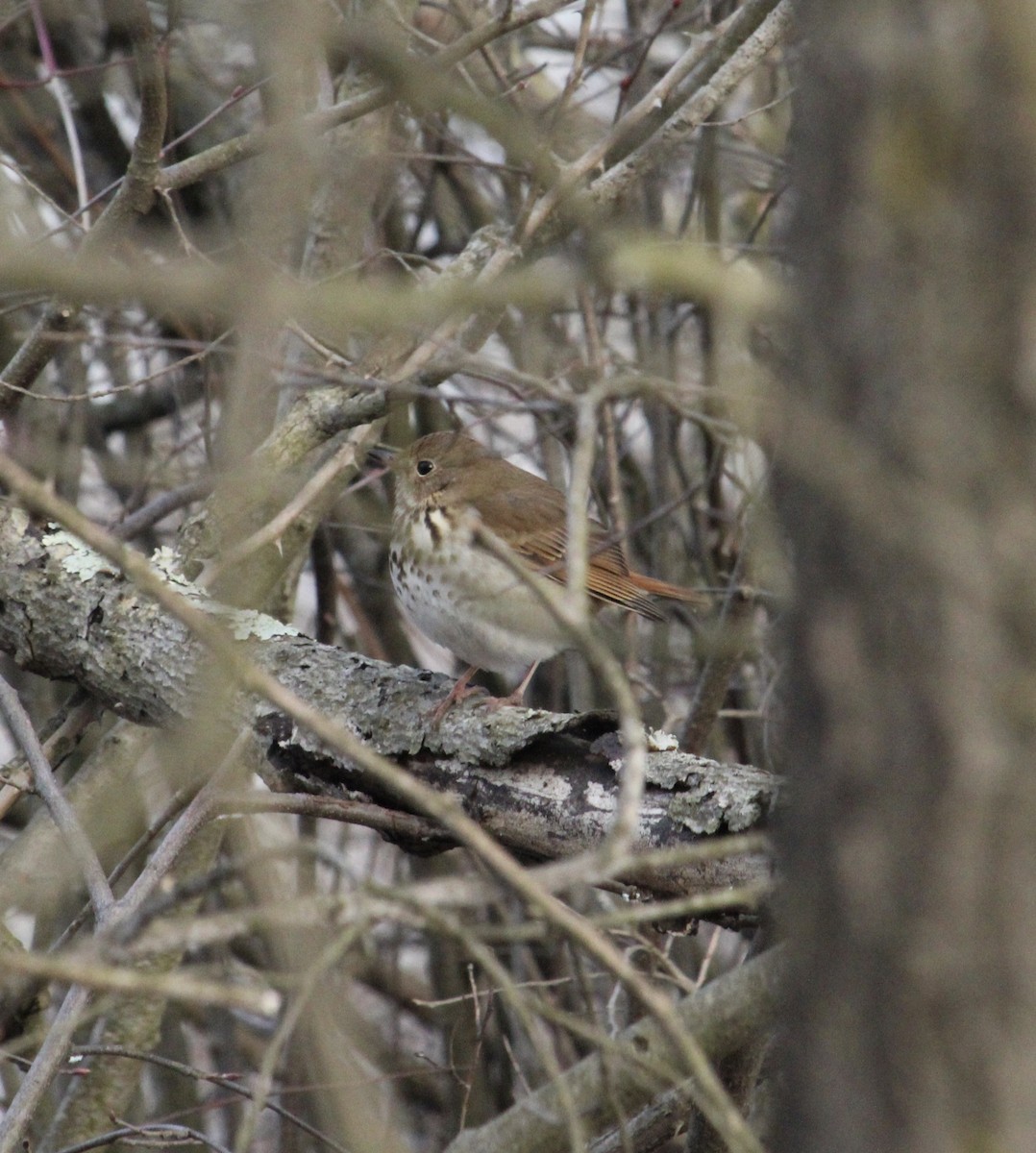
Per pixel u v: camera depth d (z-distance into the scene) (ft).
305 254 35.86
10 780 26.23
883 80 11.49
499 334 42.24
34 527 30.12
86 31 46.44
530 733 24.16
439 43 38.50
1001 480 11.51
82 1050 25.50
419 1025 50.37
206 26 45.78
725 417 38.37
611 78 46.37
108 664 28.17
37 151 46.62
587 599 34.68
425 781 24.79
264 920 15.57
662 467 42.27
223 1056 43.04
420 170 45.39
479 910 40.60
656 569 42.50
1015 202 11.27
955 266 11.46
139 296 16.16
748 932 25.40
